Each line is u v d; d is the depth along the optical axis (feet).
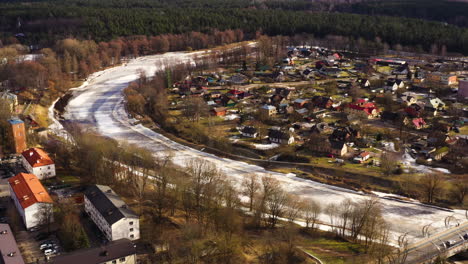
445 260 508.94
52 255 478.18
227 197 586.86
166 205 601.21
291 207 624.59
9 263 437.99
